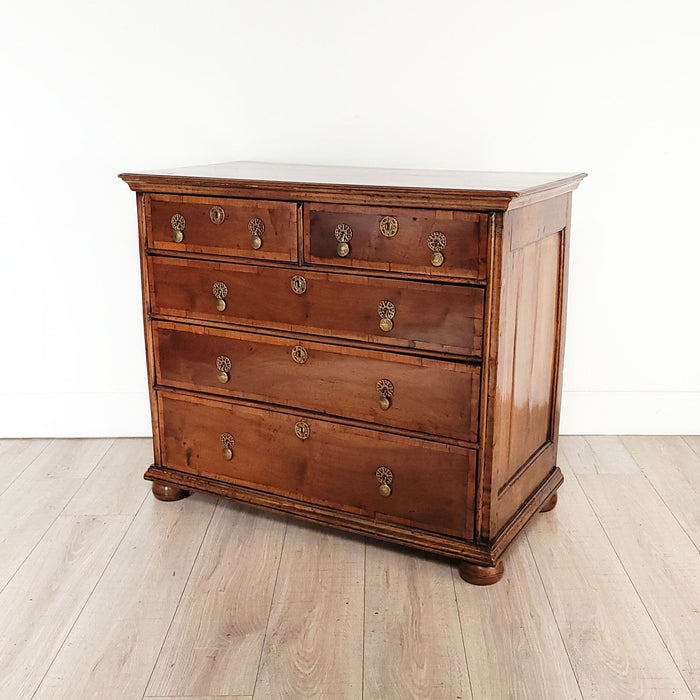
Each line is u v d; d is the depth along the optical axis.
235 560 2.25
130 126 2.80
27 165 2.84
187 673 1.81
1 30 2.74
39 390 3.05
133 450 2.95
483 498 2.07
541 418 2.38
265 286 2.21
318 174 2.34
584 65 2.66
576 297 2.86
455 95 2.71
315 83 2.74
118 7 2.71
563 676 1.79
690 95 2.66
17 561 2.25
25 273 2.94
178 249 2.31
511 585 2.12
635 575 2.16
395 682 1.78
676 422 2.97
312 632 1.95
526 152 2.74
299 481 2.33
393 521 2.21
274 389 2.28
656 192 2.75
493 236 1.89
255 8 2.69
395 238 2.00
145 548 2.31
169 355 2.43
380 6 2.65
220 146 2.82
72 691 1.76
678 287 2.83
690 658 1.85
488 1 2.62
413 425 2.11
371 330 2.09
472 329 1.97
